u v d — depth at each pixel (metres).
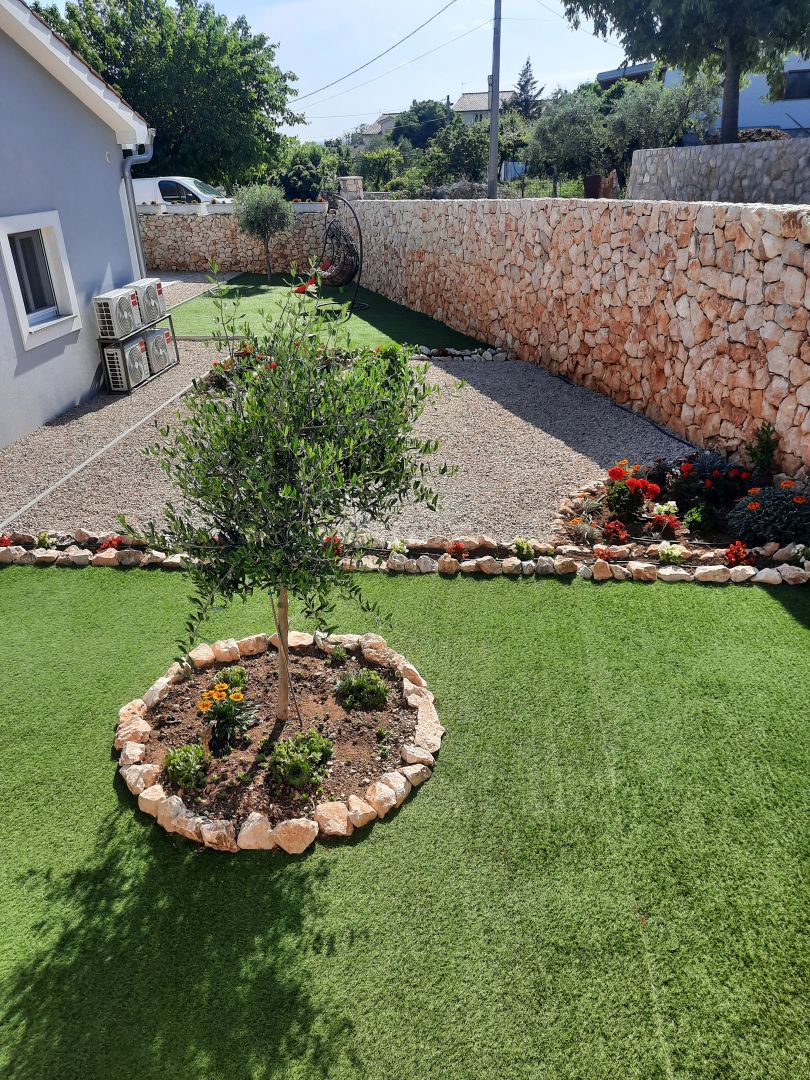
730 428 7.34
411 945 3.02
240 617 5.33
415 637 5.04
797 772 3.83
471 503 7.07
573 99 28.02
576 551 6.10
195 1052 2.65
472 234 13.54
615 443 8.27
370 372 3.66
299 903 3.21
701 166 14.78
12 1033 2.72
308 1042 2.68
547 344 11.30
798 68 24.23
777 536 5.94
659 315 8.41
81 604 5.56
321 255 22.45
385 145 67.38
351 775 3.86
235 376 3.51
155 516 6.82
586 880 3.29
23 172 8.54
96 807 3.72
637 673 4.62
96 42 27.17
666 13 16.02
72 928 3.11
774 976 2.87
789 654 4.74
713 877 3.28
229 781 3.81
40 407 9.02
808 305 6.12
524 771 3.90
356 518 6.58
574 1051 2.64
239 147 28.97
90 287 10.07
